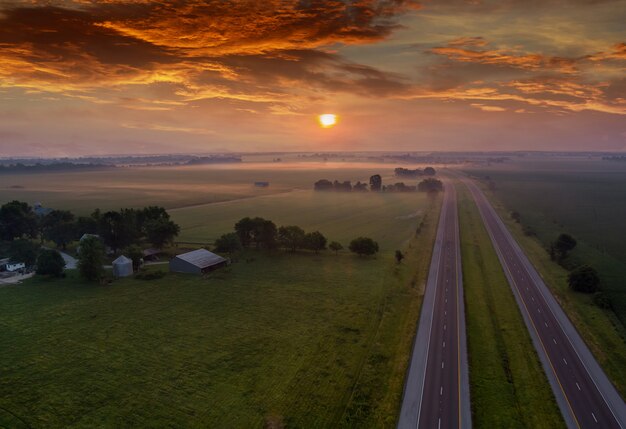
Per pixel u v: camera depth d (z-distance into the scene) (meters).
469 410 60.69
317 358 73.88
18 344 78.75
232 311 94.94
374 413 59.75
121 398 62.22
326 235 177.38
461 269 126.56
